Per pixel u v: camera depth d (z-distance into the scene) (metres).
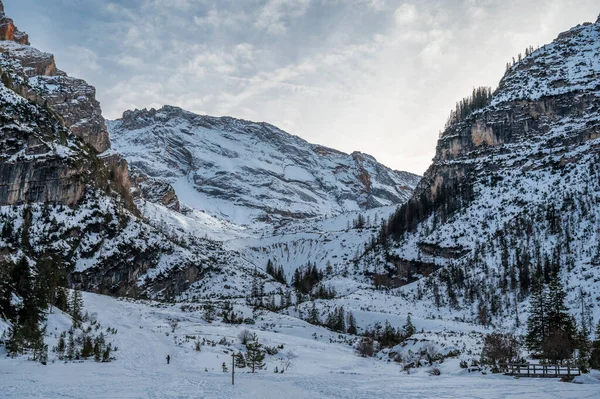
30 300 97.94
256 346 93.00
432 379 76.00
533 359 92.88
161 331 120.62
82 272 186.00
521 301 156.00
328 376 83.44
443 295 182.25
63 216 198.00
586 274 144.25
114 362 83.00
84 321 116.44
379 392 62.19
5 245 160.12
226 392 60.53
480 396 54.94
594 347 87.62
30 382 60.03
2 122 199.25
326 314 169.75
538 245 175.88
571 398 51.47
